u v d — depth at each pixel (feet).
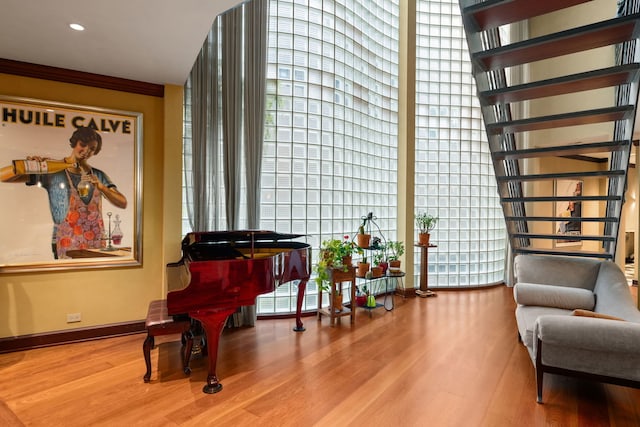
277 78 13.69
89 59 10.43
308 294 14.62
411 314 14.61
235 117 12.73
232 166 12.67
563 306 10.65
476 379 8.96
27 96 10.71
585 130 18.30
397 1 18.20
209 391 8.29
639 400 8.07
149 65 10.84
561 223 22.61
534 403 7.91
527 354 10.51
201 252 11.66
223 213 13.00
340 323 13.44
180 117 12.51
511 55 8.89
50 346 10.99
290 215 14.02
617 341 7.20
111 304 11.90
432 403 7.86
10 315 10.57
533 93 9.61
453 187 19.10
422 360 10.07
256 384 8.70
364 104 16.49
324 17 14.62
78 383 8.73
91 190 11.52
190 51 9.91
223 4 7.61
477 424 7.11
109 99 11.82
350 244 13.91
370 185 16.92
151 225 12.48
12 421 7.14
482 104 10.05
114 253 11.89
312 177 14.44
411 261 17.95
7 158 10.44
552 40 8.07
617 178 10.64
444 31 18.67
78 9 7.76
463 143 19.19
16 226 10.58
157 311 9.54
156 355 10.46
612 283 10.16
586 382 8.90
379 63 17.28
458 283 19.30
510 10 8.25
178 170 12.46
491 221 20.02
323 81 14.65
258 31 12.96
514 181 12.32
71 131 11.22
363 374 9.21
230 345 11.19
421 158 18.66
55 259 11.07
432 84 18.66
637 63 7.83
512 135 11.99
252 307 13.03
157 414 7.42
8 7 7.65
